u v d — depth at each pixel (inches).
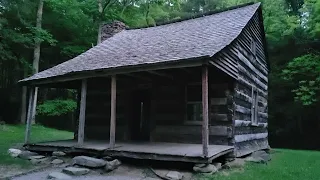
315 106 864.9
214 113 381.7
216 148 331.9
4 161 337.4
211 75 381.4
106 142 409.7
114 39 516.4
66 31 885.8
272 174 298.7
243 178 272.7
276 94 927.0
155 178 276.5
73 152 357.4
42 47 877.8
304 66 759.1
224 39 345.1
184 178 273.0
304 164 384.5
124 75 389.7
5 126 662.5
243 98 415.2
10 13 708.0
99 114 475.5
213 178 267.3
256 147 478.6
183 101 405.7
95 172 296.7
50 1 779.4
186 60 282.0
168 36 434.9
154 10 994.1
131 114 457.7
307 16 896.9
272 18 914.7
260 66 557.0
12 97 879.1
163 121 416.2
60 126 945.5
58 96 912.9
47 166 323.6
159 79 425.4
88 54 454.3
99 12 836.0
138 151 311.7
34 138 557.0
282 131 963.3
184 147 342.3
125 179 271.3
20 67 813.9
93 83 478.6
